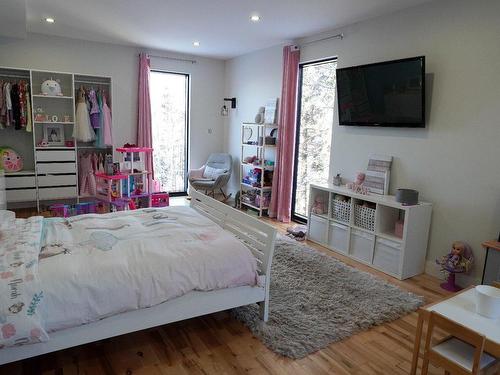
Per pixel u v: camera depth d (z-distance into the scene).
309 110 4.81
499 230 2.86
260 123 5.15
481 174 2.95
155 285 1.92
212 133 6.57
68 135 5.38
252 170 5.58
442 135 3.19
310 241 4.23
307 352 2.11
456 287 3.04
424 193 3.37
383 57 3.66
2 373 1.88
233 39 4.88
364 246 3.57
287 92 4.77
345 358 2.08
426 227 3.29
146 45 5.46
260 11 3.67
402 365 2.04
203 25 4.25
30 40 4.91
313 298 2.72
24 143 5.11
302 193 5.04
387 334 2.34
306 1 3.34
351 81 3.84
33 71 4.89
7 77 4.87
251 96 5.78
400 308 2.64
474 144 2.98
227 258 2.17
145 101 5.69
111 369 1.93
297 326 2.34
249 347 2.16
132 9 3.73
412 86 3.26
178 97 6.25
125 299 1.84
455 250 3.02
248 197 5.55
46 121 4.93
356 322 2.42
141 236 2.35
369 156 3.85
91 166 5.34
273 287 2.88
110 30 4.61
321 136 4.66
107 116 5.30
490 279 2.65
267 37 4.70
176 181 6.50
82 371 1.91
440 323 1.58
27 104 4.77
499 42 2.78
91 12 3.87
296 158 5.04
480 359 1.45
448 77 3.12
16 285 1.66
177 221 2.76
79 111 5.11
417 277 3.29
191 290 2.05
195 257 2.10
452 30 3.06
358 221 3.65
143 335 2.25
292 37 4.65
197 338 2.24
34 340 1.60
